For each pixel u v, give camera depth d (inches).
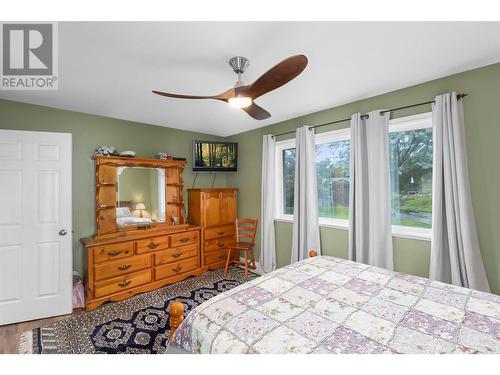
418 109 89.7
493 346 39.2
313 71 79.4
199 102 106.0
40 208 95.5
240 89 62.9
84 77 81.4
